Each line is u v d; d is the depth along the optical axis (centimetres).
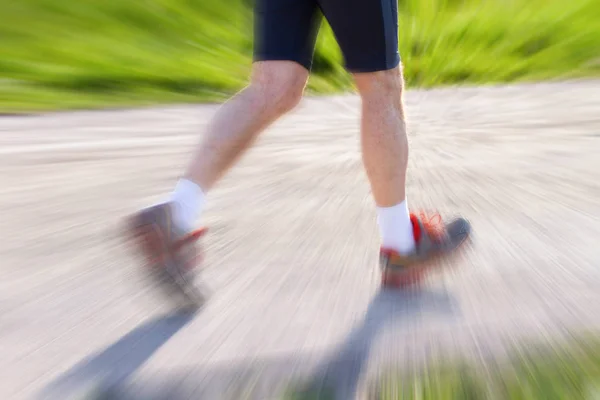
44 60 887
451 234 272
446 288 274
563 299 263
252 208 382
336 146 535
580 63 966
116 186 434
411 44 977
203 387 205
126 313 255
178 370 215
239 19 1068
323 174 452
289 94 246
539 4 1140
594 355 218
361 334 237
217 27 1042
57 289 278
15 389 206
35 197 411
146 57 924
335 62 845
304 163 481
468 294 268
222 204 388
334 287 276
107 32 1016
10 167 482
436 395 195
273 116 246
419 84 864
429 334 236
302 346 229
